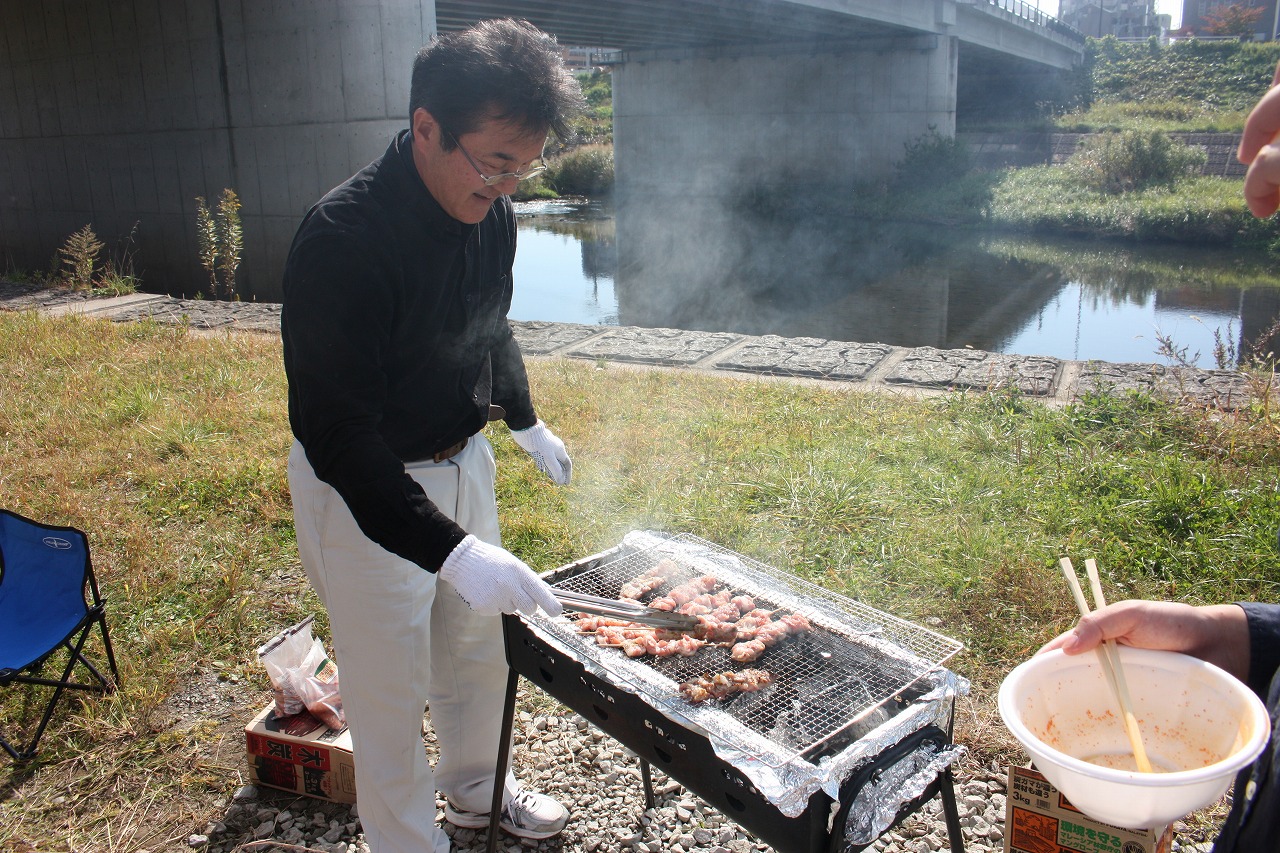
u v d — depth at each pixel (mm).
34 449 5324
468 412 2223
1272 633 1391
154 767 2836
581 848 2537
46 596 3104
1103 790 1146
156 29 14578
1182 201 21547
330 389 1825
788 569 3877
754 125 30234
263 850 2533
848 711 1862
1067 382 6270
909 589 3680
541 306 15984
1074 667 1418
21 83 16750
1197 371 6375
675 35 27234
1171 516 4035
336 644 2170
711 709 1821
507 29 1811
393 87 12750
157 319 9008
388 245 1868
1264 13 69188
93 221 16609
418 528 1793
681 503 4449
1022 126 35562
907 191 26703
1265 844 1124
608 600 1980
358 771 2236
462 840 2564
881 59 27625
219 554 4082
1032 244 21609
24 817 2631
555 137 1906
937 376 6480
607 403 5977
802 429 5379
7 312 9141
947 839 2516
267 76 13609
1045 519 4125
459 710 2467
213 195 14789
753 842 2531
